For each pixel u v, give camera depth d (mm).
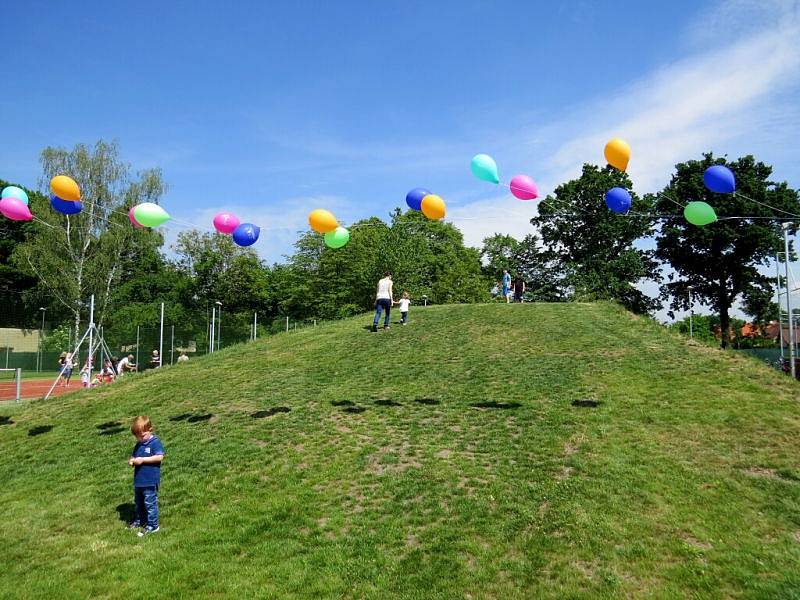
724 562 6191
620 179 45969
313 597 6008
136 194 44031
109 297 43969
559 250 51594
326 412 12039
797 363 22203
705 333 75500
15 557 7207
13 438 12742
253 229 11117
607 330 17734
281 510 8023
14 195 10336
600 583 5930
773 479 8016
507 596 5812
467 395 12586
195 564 6766
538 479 8312
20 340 44719
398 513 7695
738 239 41500
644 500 7559
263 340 21234
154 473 7793
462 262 56156
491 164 10539
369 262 46969
